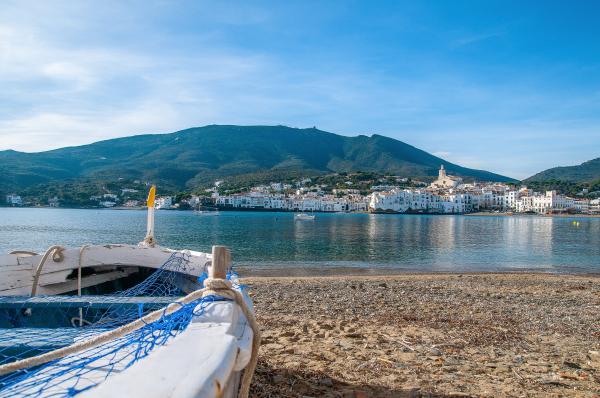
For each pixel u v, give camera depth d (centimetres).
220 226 8306
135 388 160
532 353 802
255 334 302
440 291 1562
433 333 922
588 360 767
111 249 676
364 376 645
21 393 207
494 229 8775
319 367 673
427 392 591
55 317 494
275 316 1070
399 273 2520
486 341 873
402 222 11531
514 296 1476
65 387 204
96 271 732
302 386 587
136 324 268
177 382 167
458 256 3700
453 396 581
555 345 864
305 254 3669
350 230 7531
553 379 657
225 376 186
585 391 615
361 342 831
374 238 5756
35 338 352
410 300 1337
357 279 2005
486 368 703
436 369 689
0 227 7519
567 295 1535
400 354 763
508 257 3666
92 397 154
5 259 580
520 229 8906
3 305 443
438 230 8100
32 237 5584
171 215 14700
